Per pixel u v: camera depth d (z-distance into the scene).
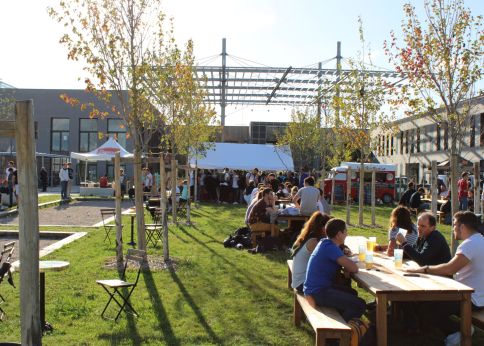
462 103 10.88
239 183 30.08
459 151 10.35
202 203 29.53
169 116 16.06
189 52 15.82
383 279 5.81
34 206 4.55
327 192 33.94
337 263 5.96
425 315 6.27
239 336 6.18
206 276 9.30
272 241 12.19
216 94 48.56
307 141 45.00
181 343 5.90
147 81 11.11
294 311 6.60
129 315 6.91
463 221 6.04
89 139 48.12
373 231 17.00
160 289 8.31
